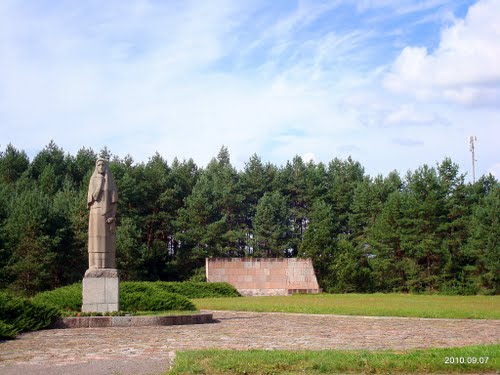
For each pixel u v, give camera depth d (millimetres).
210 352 13617
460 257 61000
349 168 86062
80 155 82938
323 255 59469
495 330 20828
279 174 85000
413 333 19750
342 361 12398
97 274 25078
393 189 76562
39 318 21656
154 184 74562
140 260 63000
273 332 20141
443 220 61719
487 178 75000
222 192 78688
